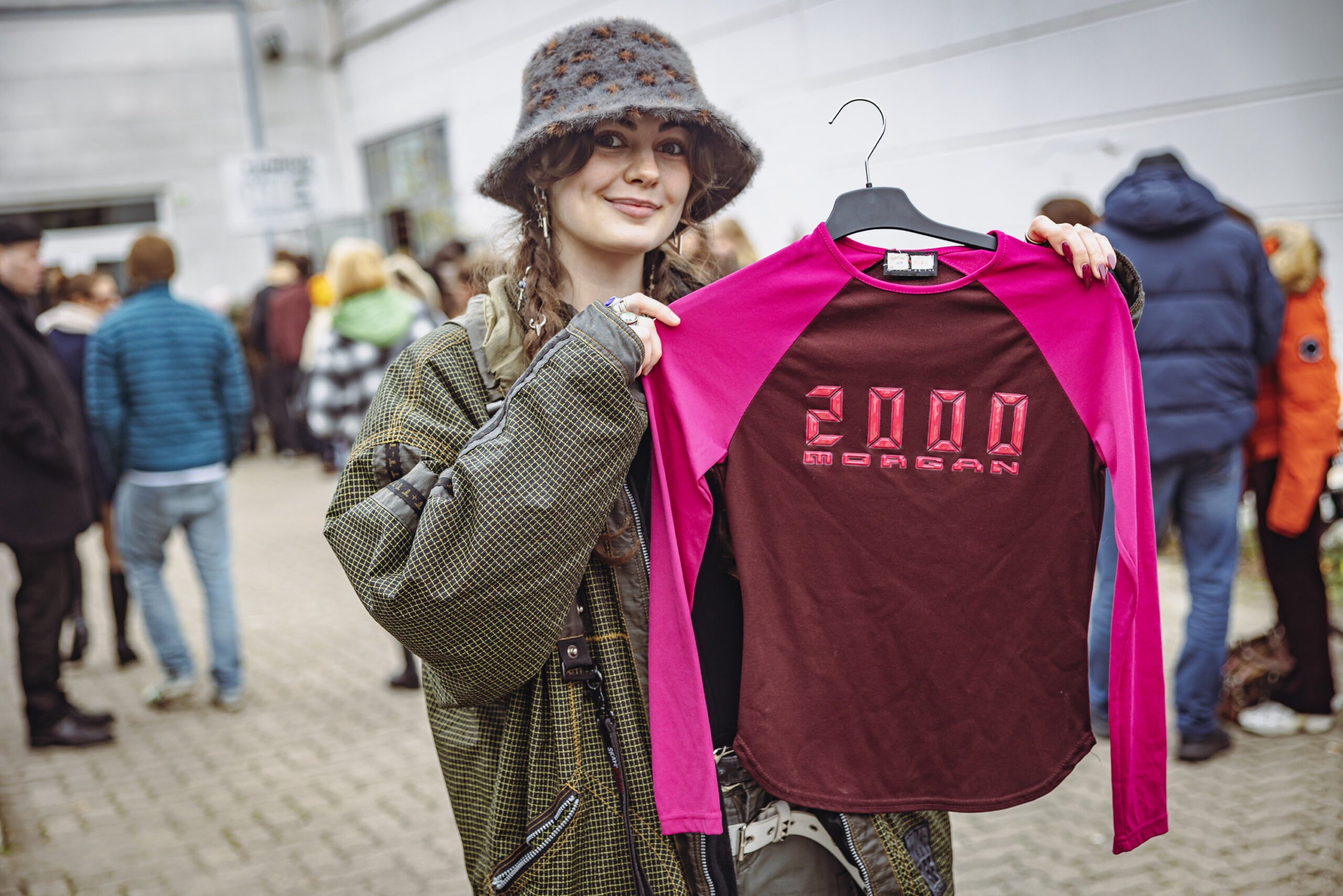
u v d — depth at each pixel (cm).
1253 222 376
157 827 373
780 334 163
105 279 692
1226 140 540
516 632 147
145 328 459
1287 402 363
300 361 1180
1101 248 160
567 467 144
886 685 167
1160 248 347
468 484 143
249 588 707
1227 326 344
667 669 157
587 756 156
